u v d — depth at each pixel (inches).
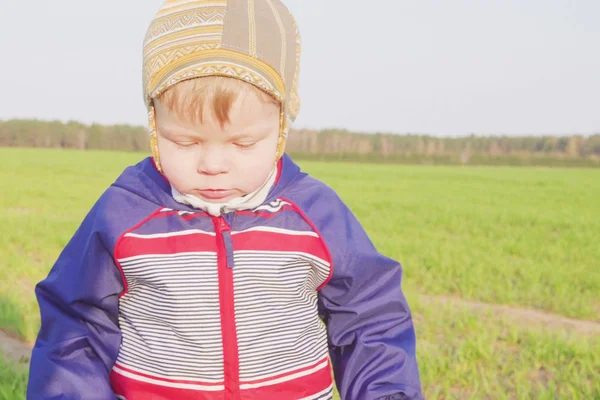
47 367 74.9
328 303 81.4
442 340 244.5
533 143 2957.7
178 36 65.5
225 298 72.8
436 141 2950.3
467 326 260.7
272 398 74.1
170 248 73.9
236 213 74.7
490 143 2977.4
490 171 2063.2
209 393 72.7
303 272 76.3
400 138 2938.0
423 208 804.6
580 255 457.1
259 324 73.6
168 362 73.5
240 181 66.5
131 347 75.9
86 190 944.9
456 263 391.9
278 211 76.4
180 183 67.2
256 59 64.7
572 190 1232.2
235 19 65.1
